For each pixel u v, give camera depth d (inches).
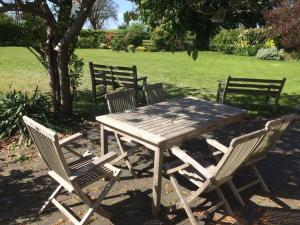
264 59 872.9
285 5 559.5
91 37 1157.1
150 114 192.5
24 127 251.3
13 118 257.4
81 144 244.7
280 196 179.6
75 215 159.5
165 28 166.4
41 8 264.5
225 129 278.1
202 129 173.8
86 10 263.6
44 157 155.3
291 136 263.4
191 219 150.7
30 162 214.2
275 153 232.4
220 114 195.8
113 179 154.3
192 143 247.1
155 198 157.2
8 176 196.1
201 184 156.5
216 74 581.9
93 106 341.1
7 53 790.5
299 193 183.0
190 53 147.3
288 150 237.8
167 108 206.7
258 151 172.7
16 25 289.7
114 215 160.1
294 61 831.1
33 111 270.4
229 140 254.8
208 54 999.6
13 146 237.0
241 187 177.8
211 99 386.0
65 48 279.6
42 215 159.6
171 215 161.3
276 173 204.4
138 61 758.5
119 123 175.0
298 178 199.2
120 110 215.6
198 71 616.4
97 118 184.4
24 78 479.5
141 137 158.1
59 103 299.9
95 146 242.2
